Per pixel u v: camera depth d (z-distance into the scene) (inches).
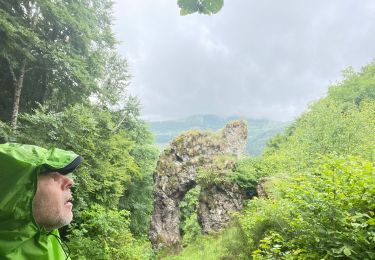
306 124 639.1
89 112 430.0
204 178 786.2
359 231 147.9
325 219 161.0
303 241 180.9
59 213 41.9
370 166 161.8
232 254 335.6
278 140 1194.6
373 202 158.6
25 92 523.2
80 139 397.7
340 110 587.5
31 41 421.7
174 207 831.1
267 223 271.4
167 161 850.1
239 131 903.1
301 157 528.7
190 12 45.0
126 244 398.3
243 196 743.1
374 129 551.5
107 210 454.9
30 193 39.0
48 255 41.4
